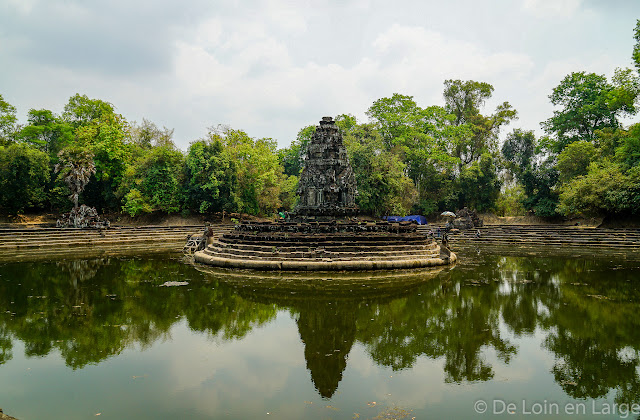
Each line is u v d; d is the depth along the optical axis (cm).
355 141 5575
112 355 910
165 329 1094
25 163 4494
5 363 857
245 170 5412
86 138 5147
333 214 2552
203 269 2080
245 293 1509
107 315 1216
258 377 798
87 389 738
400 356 909
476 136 6662
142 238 3822
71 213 3872
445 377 798
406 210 5978
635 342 988
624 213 3953
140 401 693
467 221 4669
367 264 1994
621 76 4372
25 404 678
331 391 738
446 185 6366
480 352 932
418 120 6341
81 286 1638
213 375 807
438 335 1050
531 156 6506
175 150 5416
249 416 641
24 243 3194
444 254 2344
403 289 1591
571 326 1125
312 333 1066
